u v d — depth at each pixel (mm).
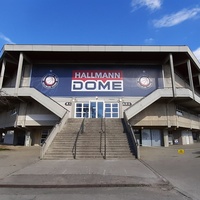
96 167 8312
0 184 5770
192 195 4918
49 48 20328
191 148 17344
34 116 20391
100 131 14562
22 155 12305
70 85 21625
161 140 21000
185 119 23562
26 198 4766
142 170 7738
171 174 7121
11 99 19859
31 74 22000
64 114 16812
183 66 23766
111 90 21469
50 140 12414
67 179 6301
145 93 21391
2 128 24906
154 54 21219
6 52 20469
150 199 4652
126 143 12531
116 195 4957
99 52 20734
